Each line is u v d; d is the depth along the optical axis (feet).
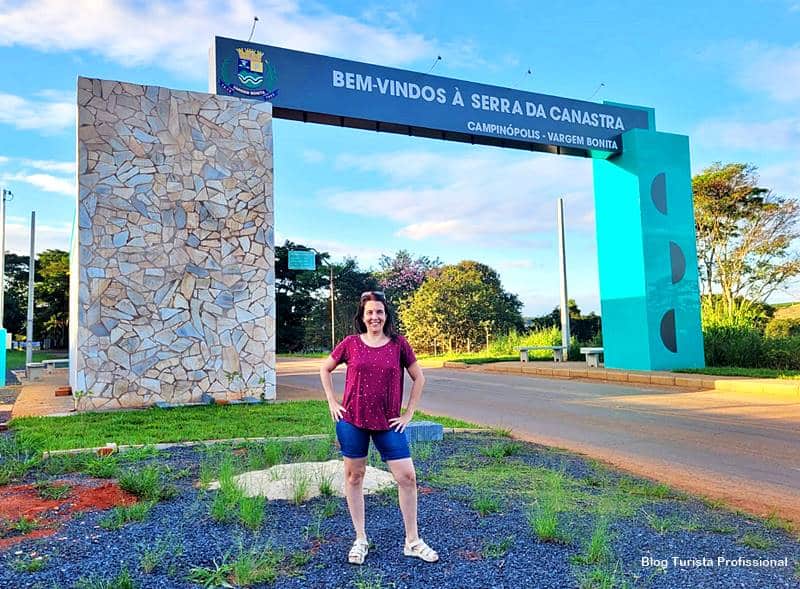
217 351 37.50
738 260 89.20
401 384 11.71
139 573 10.43
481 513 14.16
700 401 38.27
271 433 24.49
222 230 38.22
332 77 43.91
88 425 27.07
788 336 58.44
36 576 10.23
